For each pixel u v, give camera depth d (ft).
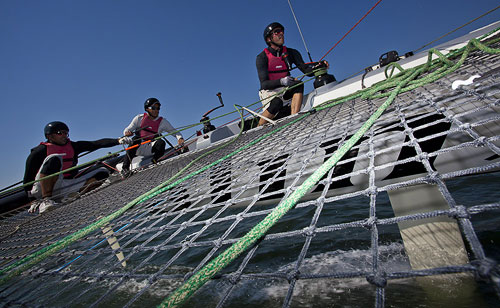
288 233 2.42
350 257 4.90
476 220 5.07
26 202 17.67
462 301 2.80
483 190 6.91
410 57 10.39
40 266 4.53
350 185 4.02
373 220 2.04
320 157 4.23
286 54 14.58
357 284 3.76
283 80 12.95
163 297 4.98
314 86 14.32
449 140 3.43
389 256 4.55
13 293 4.04
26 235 7.73
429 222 3.31
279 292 4.11
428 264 3.22
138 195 7.59
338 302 3.48
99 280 3.35
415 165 3.54
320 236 6.29
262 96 14.21
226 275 2.25
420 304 2.98
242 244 2.39
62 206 11.65
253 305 3.94
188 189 6.04
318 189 4.30
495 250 3.86
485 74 4.49
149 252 8.61
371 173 2.75
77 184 15.06
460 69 5.63
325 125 5.99
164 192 6.83
